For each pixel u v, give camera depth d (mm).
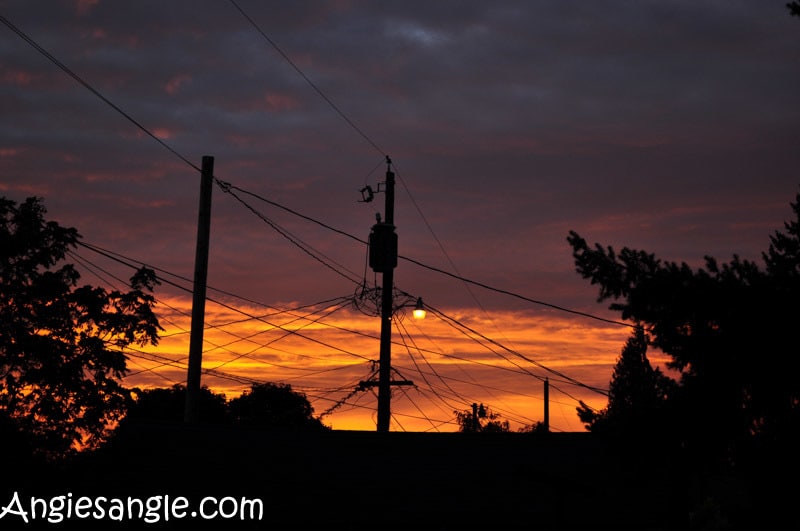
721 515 14305
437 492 21203
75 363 28750
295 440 22984
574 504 20422
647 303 10609
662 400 10812
